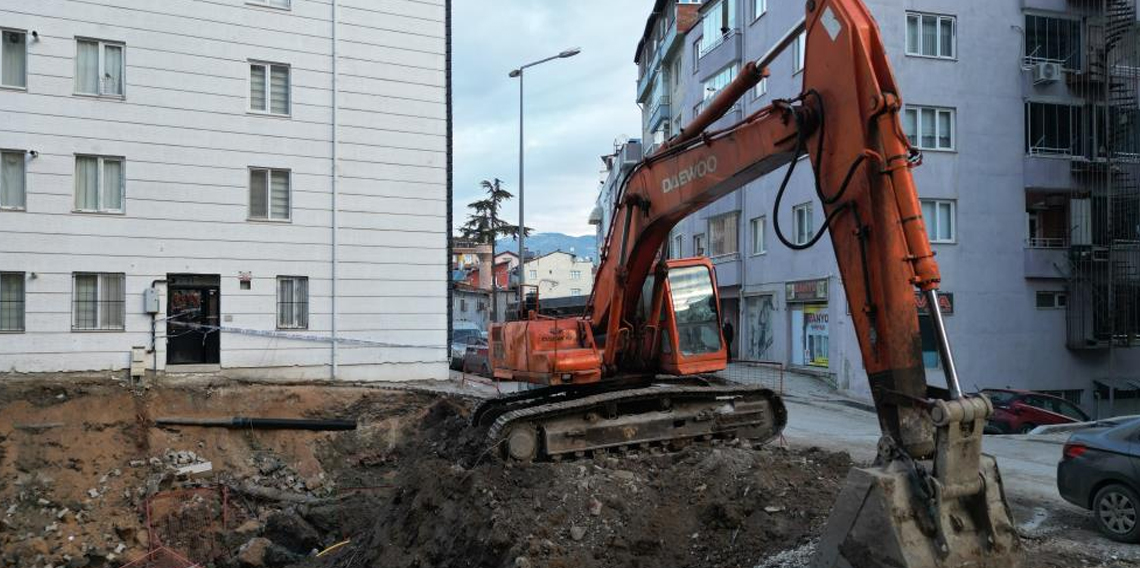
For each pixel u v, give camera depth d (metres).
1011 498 9.97
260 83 21.03
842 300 24.39
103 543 14.80
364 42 22.19
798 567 6.58
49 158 18.64
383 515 10.95
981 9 26.06
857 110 5.82
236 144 20.53
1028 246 26.30
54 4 18.75
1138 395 26.92
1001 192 26.00
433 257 22.98
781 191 6.56
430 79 23.08
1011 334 25.84
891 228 5.61
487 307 57.62
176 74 19.94
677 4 41.12
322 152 21.58
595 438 10.65
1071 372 26.59
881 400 5.67
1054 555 7.29
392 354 22.25
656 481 8.83
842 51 5.98
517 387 21.34
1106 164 26.59
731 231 32.72
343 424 18.23
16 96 18.39
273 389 18.91
